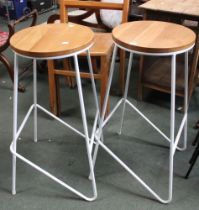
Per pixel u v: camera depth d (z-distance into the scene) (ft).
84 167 5.33
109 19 7.50
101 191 4.86
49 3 13.05
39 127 6.29
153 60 7.14
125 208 4.58
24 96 7.34
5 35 7.79
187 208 4.58
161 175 5.17
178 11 5.73
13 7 11.92
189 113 6.66
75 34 4.15
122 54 6.86
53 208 4.60
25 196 4.79
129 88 7.53
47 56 3.61
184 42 3.84
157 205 4.63
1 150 5.69
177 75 6.79
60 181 4.68
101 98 6.02
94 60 6.39
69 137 6.04
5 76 8.23
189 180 5.05
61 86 7.77
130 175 5.15
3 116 6.61
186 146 5.74
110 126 6.32
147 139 5.98
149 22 4.60
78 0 6.21
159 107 6.91
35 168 4.84
